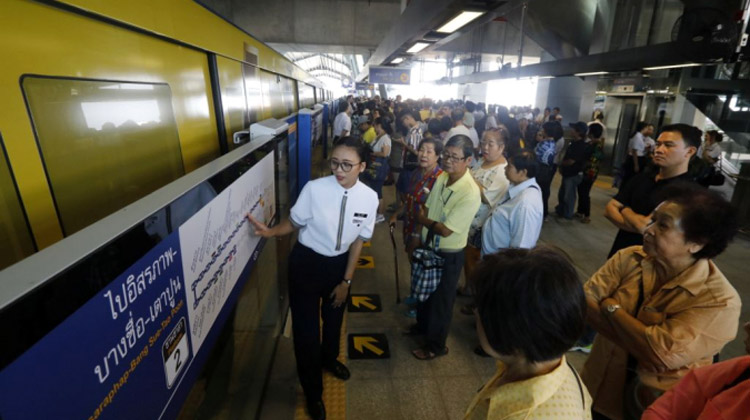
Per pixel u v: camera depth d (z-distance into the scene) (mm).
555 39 11867
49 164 1167
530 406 805
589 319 1583
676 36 4340
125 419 794
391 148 6570
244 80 3439
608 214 2658
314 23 15594
